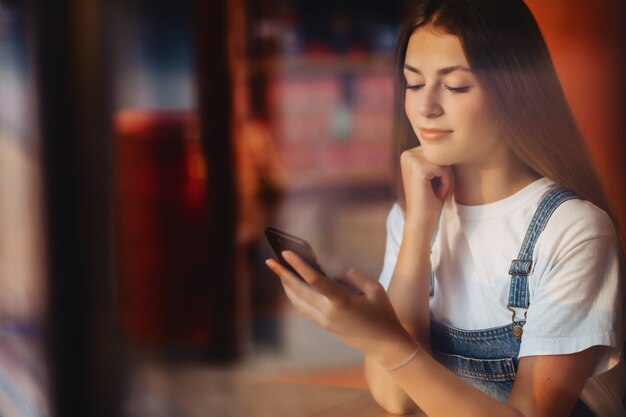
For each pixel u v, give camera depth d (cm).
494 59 177
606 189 178
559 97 178
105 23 218
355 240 204
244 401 215
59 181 231
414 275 187
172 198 224
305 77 207
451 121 180
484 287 182
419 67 183
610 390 181
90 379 229
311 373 214
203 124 220
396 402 194
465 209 183
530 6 179
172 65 219
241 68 215
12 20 243
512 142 178
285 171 211
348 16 198
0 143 241
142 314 230
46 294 235
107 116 227
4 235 242
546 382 175
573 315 173
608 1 181
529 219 177
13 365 238
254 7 210
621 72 179
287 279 172
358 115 201
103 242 232
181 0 216
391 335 171
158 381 222
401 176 189
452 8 179
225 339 221
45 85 226
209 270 227
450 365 189
